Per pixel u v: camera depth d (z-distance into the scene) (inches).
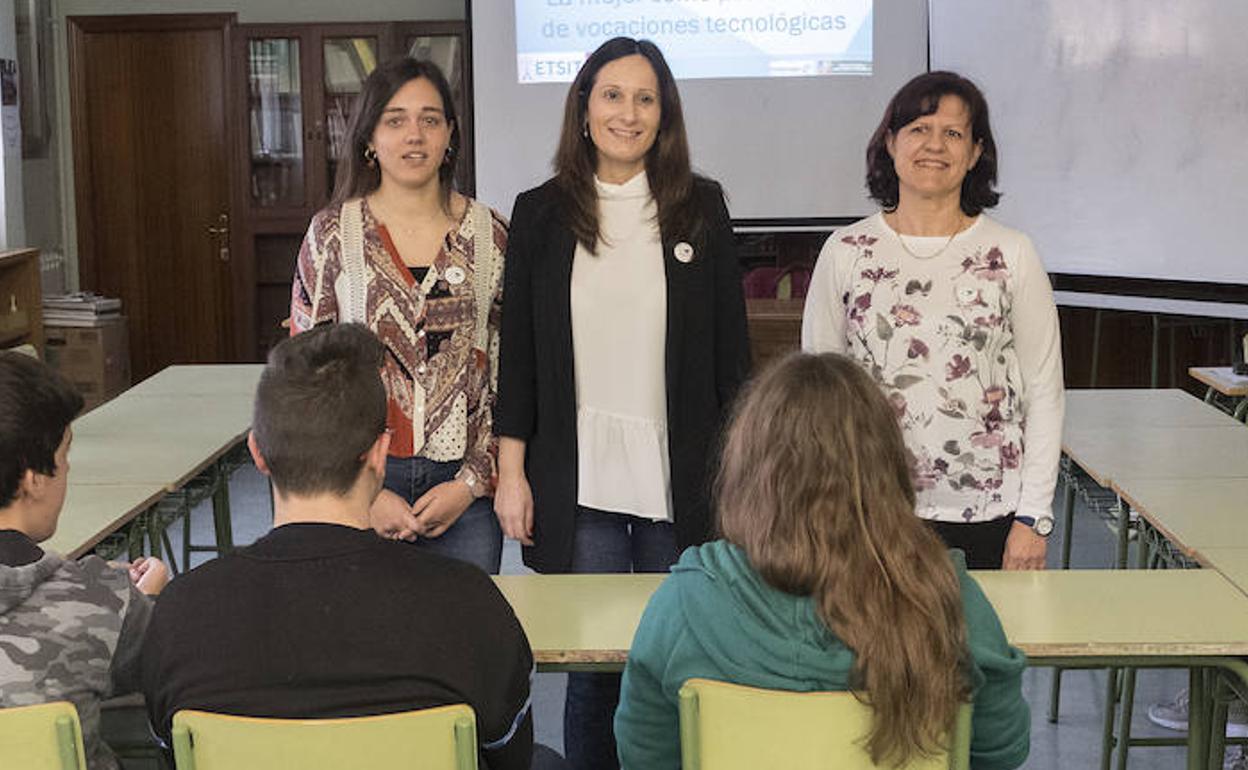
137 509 126.3
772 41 274.4
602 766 111.3
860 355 107.2
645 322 105.4
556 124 276.5
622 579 100.1
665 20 274.5
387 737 65.7
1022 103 253.3
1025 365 107.7
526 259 106.5
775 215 279.3
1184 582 99.7
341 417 68.5
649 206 105.7
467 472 107.7
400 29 311.0
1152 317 281.4
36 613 73.6
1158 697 159.6
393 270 106.2
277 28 312.2
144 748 96.0
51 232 322.3
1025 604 94.7
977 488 106.1
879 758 68.1
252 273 326.0
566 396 106.0
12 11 295.6
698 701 68.7
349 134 108.5
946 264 105.6
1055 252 253.3
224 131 327.6
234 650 66.2
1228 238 234.5
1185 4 234.1
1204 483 135.5
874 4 272.5
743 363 108.1
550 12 274.7
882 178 109.3
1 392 75.7
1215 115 233.1
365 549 67.8
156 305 334.6
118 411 169.3
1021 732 73.8
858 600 66.5
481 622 68.6
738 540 70.0
